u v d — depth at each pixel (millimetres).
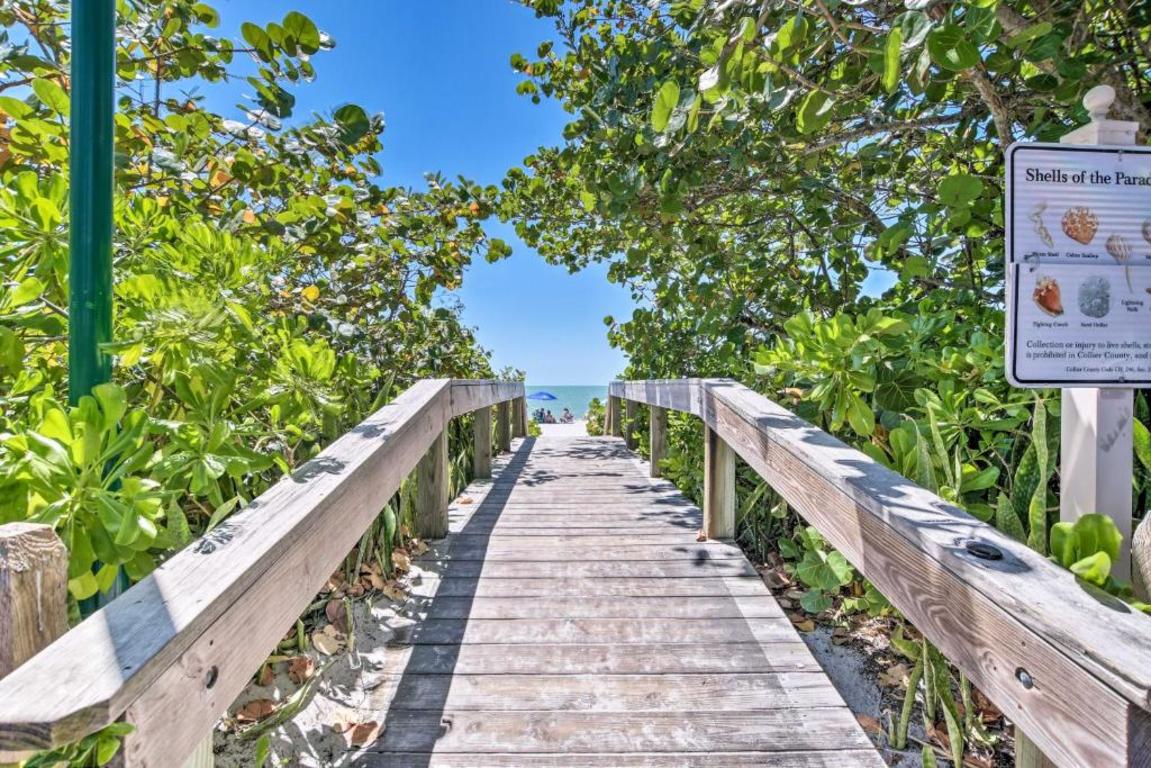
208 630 722
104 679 567
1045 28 1127
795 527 2242
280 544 927
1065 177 825
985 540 840
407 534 2525
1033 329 817
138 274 1260
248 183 1919
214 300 1269
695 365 4656
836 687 1518
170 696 645
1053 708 640
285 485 1172
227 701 765
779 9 1390
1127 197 832
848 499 1138
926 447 1231
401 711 1396
